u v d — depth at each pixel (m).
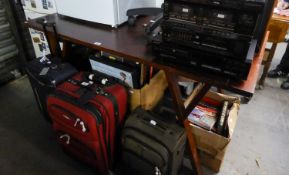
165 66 1.08
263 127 1.96
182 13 0.96
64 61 1.69
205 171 1.59
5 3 2.19
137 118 1.37
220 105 1.76
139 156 1.31
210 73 1.00
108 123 1.33
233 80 0.96
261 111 2.14
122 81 1.49
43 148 1.74
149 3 1.70
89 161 1.51
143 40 1.34
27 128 1.92
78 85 1.41
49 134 1.86
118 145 1.53
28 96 2.30
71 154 1.62
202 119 1.63
